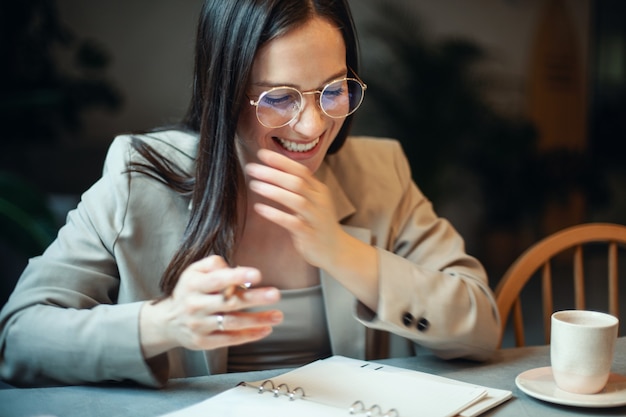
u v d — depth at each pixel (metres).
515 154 4.66
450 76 4.34
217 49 1.06
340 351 1.24
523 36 5.13
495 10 5.07
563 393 0.94
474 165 4.65
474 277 1.21
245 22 1.03
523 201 4.95
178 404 0.95
